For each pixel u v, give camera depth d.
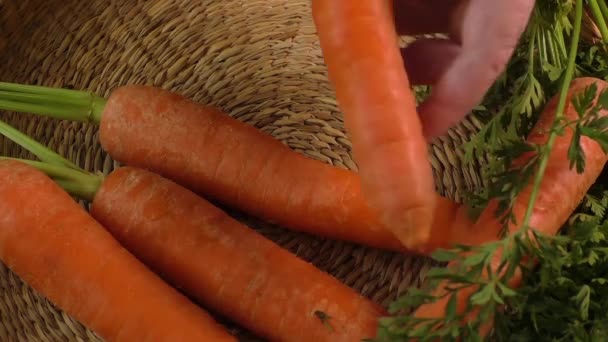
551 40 0.53
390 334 0.46
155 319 0.50
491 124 0.50
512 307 0.48
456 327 0.44
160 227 0.52
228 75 0.59
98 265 0.50
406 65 0.46
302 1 0.60
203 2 0.60
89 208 0.55
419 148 0.42
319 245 0.55
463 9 0.44
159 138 0.54
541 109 0.53
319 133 0.57
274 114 0.58
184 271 0.52
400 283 0.54
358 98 0.42
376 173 0.42
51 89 0.55
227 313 0.52
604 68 0.53
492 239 0.49
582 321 0.46
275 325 0.51
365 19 0.42
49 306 0.53
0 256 0.51
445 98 0.44
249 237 0.52
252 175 0.54
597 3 0.54
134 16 0.60
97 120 0.56
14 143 0.57
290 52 0.59
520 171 0.47
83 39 0.59
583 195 0.50
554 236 0.47
